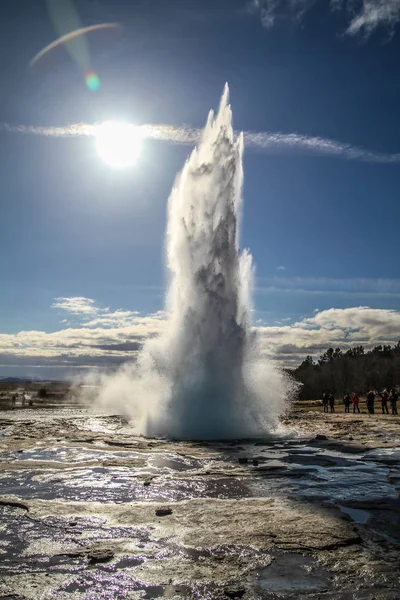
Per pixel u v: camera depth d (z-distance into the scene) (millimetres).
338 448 17703
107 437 21109
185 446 18125
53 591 5484
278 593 5465
